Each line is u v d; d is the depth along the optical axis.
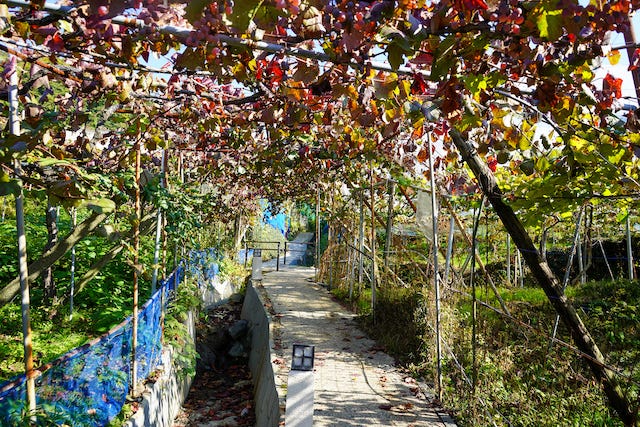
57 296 6.96
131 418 4.86
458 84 2.49
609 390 4.25
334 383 6.33
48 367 3.58
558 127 3.06
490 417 4.57
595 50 2.21
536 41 2.05
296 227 34.34
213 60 2.26
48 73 3.25
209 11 1.77
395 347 7.72
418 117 3.06
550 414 4.39
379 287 10.24
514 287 10.58
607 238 11.08
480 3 1.66
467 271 11.01
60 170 3.76
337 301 12.38
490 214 9.12
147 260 8.08
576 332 4.54
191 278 10.45
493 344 6.23
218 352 11.26
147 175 5.88
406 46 1.84
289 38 2.09
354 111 3.04
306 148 6.86
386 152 6.92
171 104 4.87
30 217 9.07
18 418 3.12
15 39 2.58
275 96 3.36
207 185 13.80
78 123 3.62
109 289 7.42
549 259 12.00
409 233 11.48
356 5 1.74
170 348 7.18
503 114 3.18
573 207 4.74
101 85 3.07
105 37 2.05
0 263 6.90
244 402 8.38
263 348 9.28
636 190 3.66
